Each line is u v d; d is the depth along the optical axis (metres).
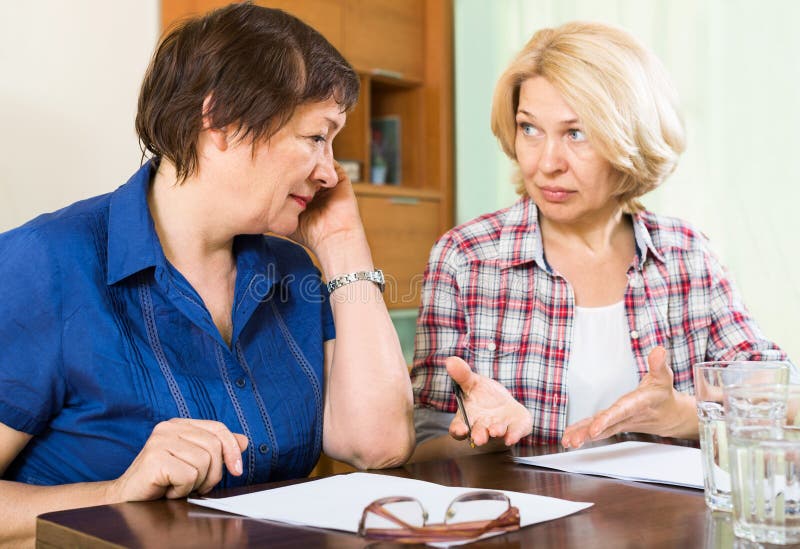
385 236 3.08
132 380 1.05
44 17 2.28
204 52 1.06
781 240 2.80
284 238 1.46
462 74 3.40
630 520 0.83
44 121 2.29
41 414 1.04
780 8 2.78
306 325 1.29
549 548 0.73
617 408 1.17
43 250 1.04
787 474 0.74
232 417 1.12
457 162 3.43
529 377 1.62
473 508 0.76
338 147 3.05
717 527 0.80
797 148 2.77
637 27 3.00
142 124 1.11
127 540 0.76
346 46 2.99
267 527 0.80
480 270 1.67
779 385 0.76
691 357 1.69
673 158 1.58
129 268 1.07
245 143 1.07
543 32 1.59
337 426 1.25
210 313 1.17
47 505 0.94
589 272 1.67
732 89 2.85
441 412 1.62
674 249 1.70
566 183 1.54
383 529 0.74
